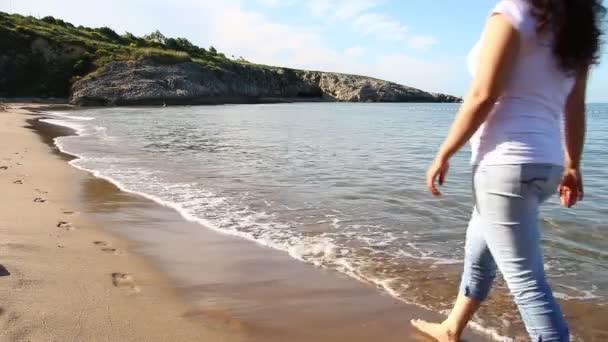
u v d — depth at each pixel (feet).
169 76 222.07
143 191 25.70
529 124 6.89
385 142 56.29
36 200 22.06
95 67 213.87
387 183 28.55
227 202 23.35
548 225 19.47
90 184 27.22
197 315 10.94
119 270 13.53
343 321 10.95
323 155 42.57
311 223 19.66
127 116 112.88
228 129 75.25
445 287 13.09
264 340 9.93
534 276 7.24
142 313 10.74
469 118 6.86
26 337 9.23
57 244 15.42
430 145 52.60
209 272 13.97
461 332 9.73
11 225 17.31
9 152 38.93
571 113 7.85
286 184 28.17
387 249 16.40
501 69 6.61
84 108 161.27
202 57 290.76
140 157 40.04
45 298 11.01
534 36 6.63
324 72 371.97
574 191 8.46
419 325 10.51
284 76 316.40
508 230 7.20
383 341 10.02
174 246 16.39
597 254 16.10
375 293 12.67
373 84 357.61
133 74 211.61
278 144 52.29
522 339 10.13
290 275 13.91
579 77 7.44
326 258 15.48
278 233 18.24
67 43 217.97
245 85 273.33
